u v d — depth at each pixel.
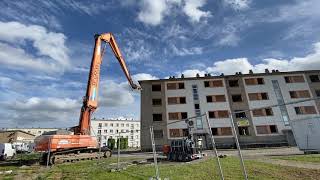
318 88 44.28
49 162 20.41
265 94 44.44
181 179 10.31
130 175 11.84
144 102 44.47
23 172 15.10
